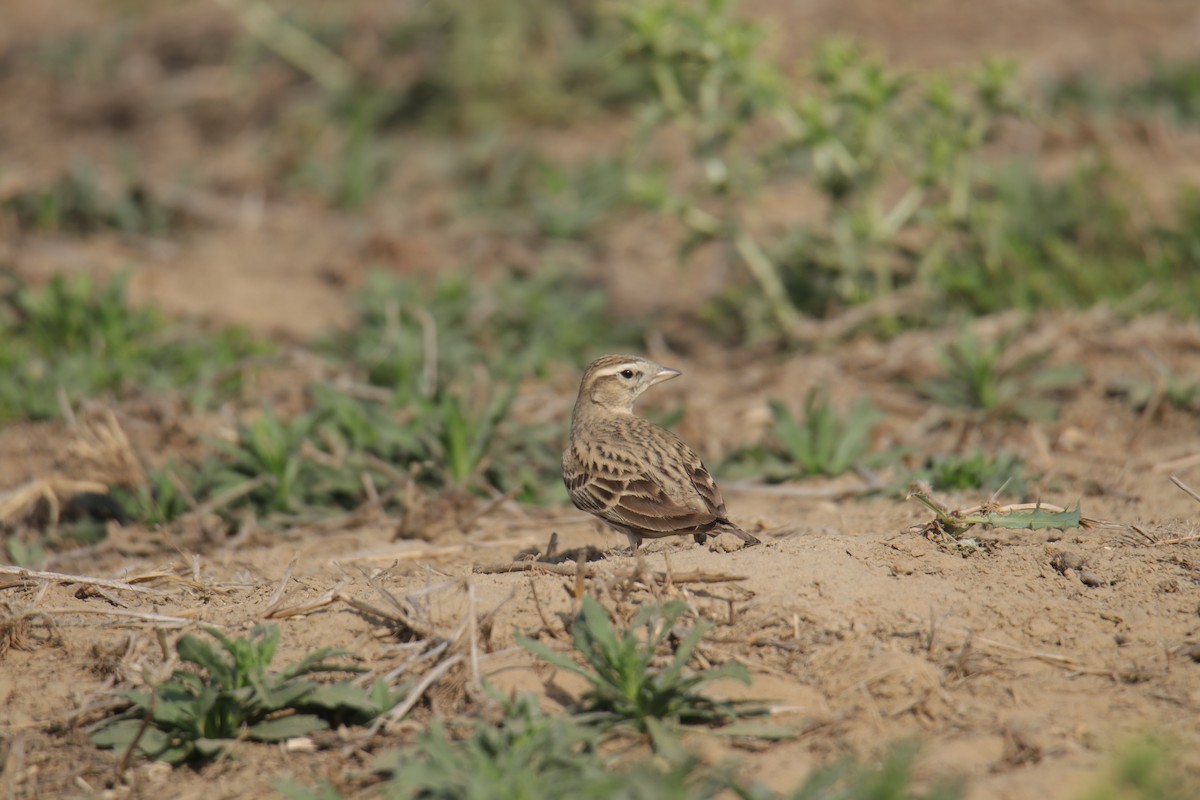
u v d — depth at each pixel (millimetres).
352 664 7945
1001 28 25141
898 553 8828
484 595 8391
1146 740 6762
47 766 7324
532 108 24094
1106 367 14172
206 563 10234
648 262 19594
